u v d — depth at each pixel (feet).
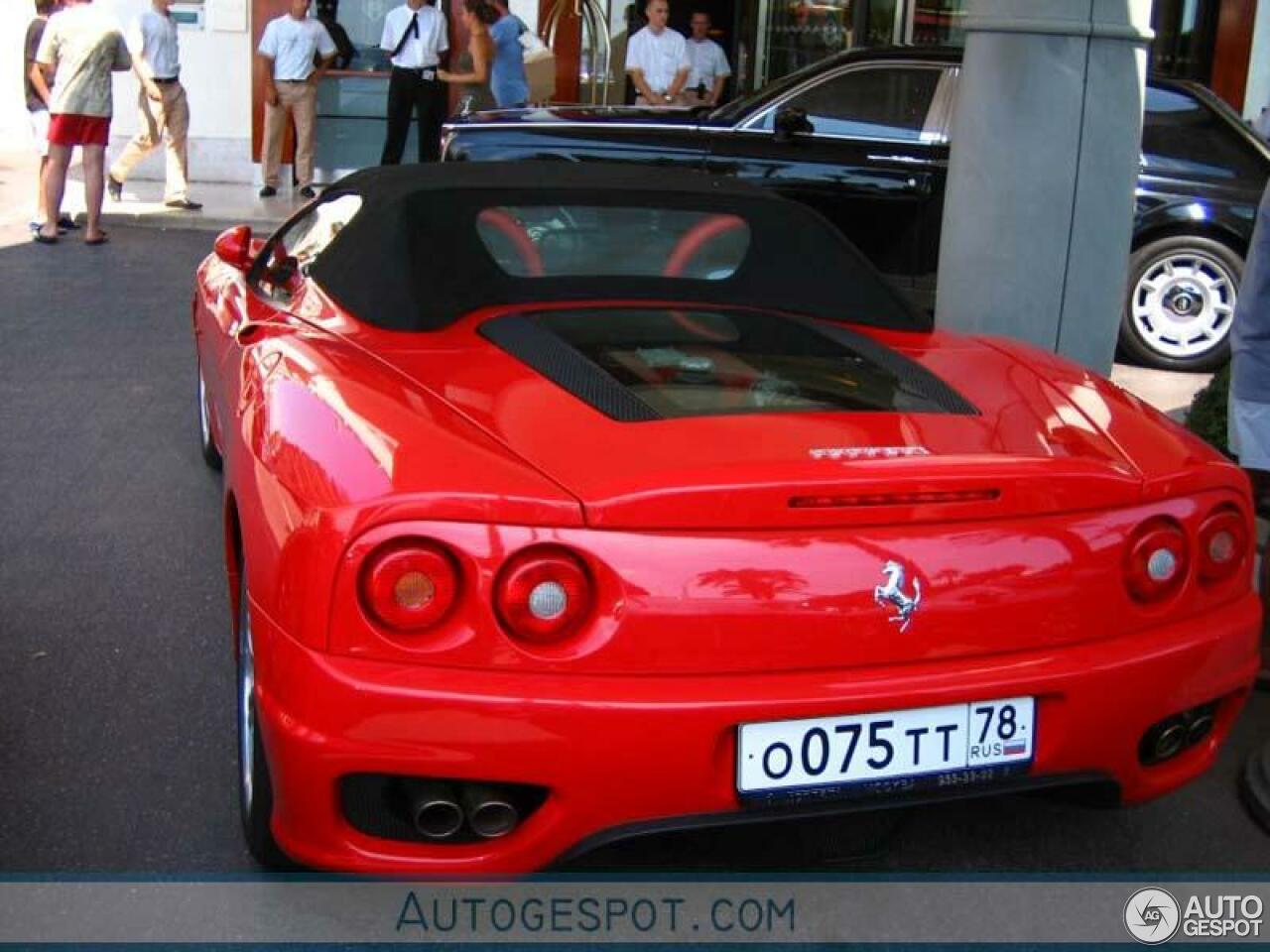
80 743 12.00
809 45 50.19
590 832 8.48
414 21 42.86
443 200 12.34
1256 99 46.65
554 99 47.80
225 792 11.25
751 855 10.50
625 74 48.57
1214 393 19.17
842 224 28.14
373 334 11.14
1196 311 28.37
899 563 8.65
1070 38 16.38
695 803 8.49
